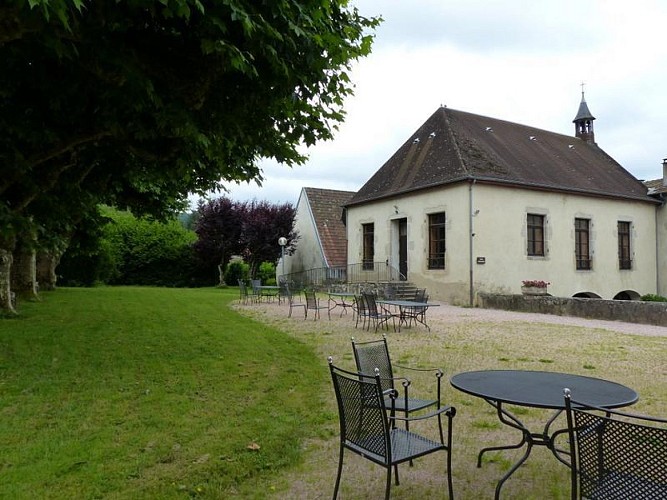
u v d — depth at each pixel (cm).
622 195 1884
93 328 845
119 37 478
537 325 1040
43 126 608
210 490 282
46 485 279
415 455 260
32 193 757
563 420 420
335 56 531
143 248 2639
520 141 1995
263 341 770
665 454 188
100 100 568
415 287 1727
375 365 388
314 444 360
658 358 679
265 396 468
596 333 919
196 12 428
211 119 566
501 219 1582
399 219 1880
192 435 361
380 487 297
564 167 1914
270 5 427
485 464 333
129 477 293
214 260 2636
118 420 388
